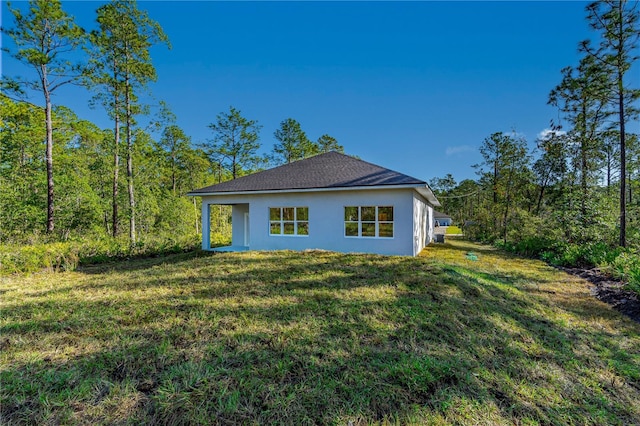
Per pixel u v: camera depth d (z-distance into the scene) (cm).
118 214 1830
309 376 273
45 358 300
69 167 1842
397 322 407
